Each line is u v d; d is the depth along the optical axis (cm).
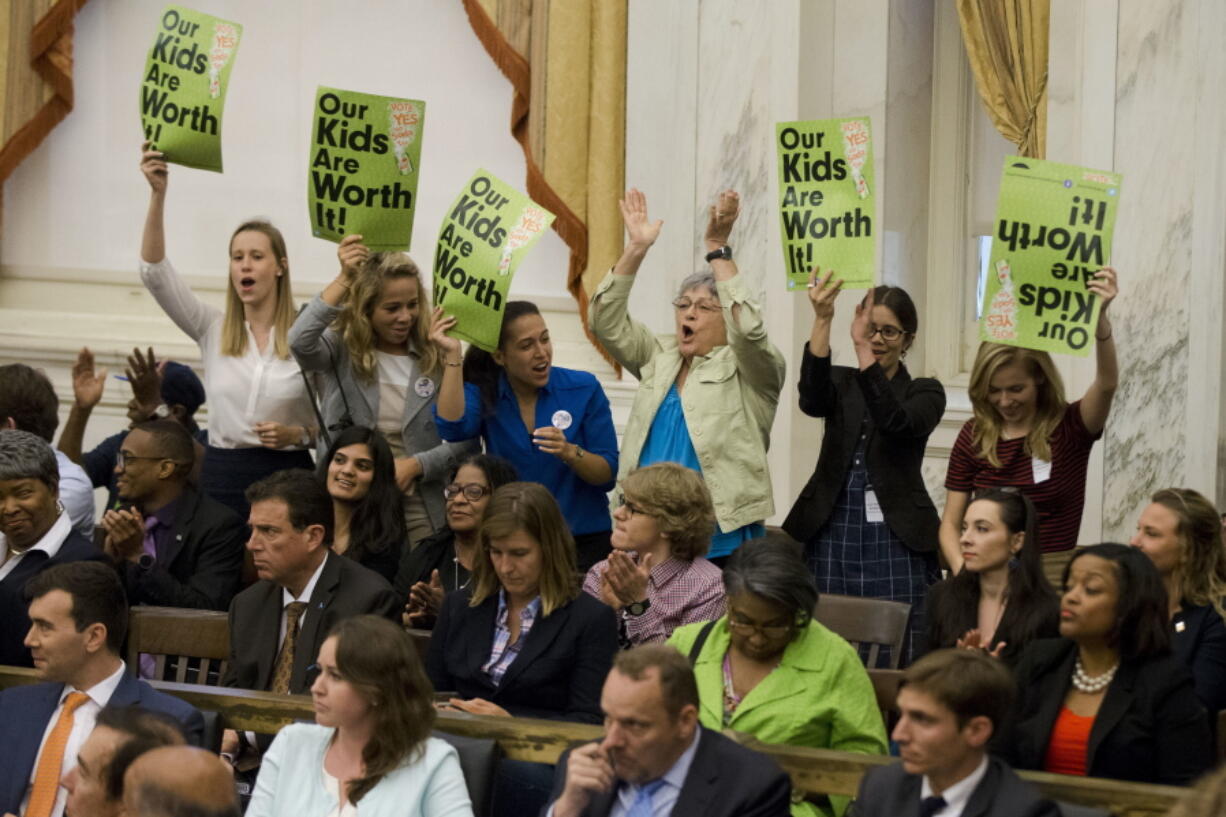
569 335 1371
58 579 711
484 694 782
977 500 784
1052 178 885
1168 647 674
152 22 1404
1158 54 1154
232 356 1009
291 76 1408
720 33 1297
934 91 1338
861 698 716
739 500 957
